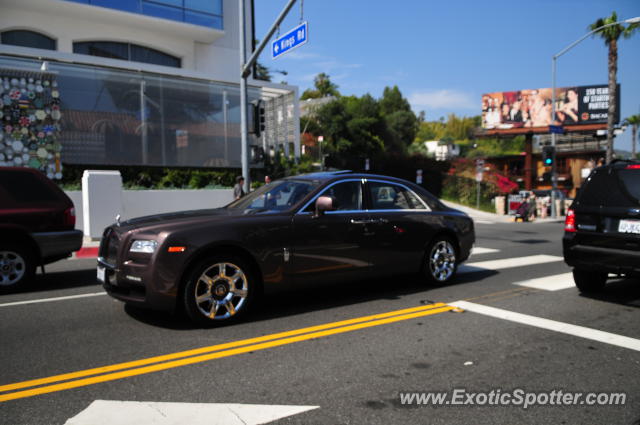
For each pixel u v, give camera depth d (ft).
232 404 9.85
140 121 53.06
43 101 46.52
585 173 152.87
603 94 139.54
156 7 62.69
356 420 9.21
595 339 14.20
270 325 15.46
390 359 12.46
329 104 155.12
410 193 20.93
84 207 40.73
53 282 23.26
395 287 21.42
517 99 147.84
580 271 19.89
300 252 16.74
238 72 73.67
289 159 66.28
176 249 14.44
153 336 14.33
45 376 11.32
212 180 57.11
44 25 57.93
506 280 23.30
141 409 9.61
